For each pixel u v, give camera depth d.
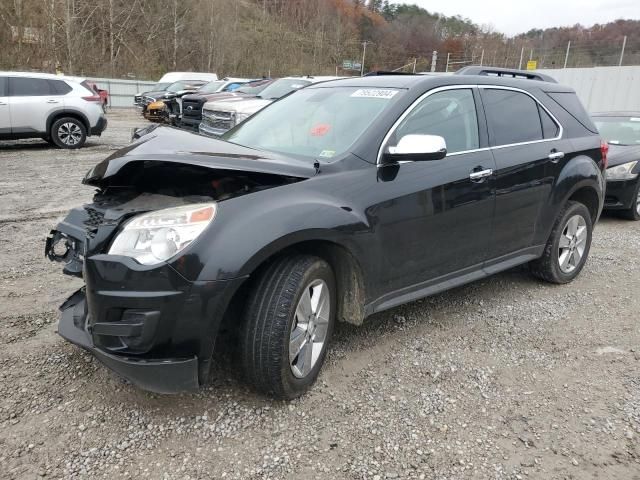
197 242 2.45
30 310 3.88
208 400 2.87
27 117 12.11
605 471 2.44
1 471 2.31
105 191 3.15
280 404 2.86
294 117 3.80
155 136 3.19
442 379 3.18
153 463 2.40
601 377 3.26
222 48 53.25
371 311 3.21
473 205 3.69
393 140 3.28
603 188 5.00
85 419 2.68
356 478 2.35
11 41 34.91
